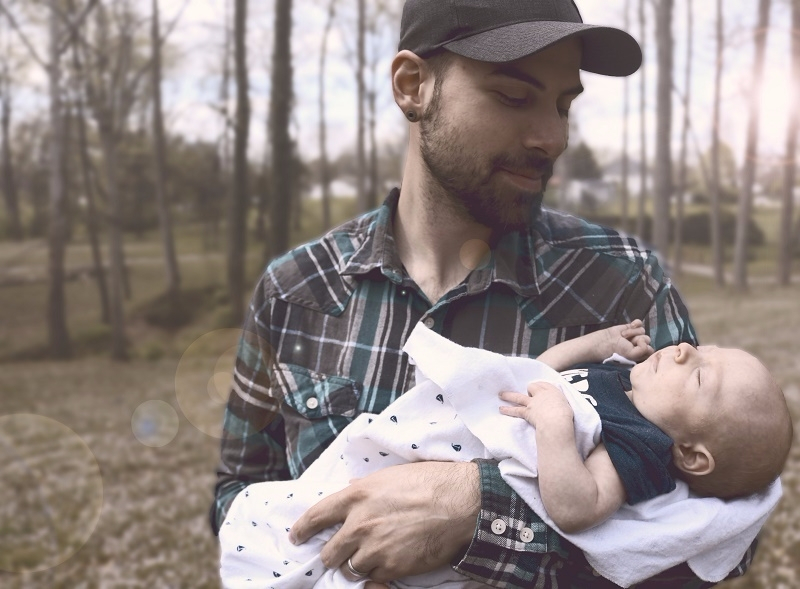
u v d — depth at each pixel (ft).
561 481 4.17
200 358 32.09
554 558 4.26
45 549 18.80
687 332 5.29
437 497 4.31
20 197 81.30
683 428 4.74
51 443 29.84
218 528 5.60
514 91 4.43
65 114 62.44
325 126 83.92
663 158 57.82
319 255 5.57
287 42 49.14
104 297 65.31
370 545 4.34
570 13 4.84
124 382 43.80
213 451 27.78
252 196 76.23
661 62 58.44
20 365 52.21
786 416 4.76
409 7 4.87
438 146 4.71
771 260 93.20
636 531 4.22
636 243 5.33
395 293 5.21
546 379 4.78
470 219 4.98
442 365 4.71
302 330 5.41
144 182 79.71
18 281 71.82
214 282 70.95
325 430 5.18
